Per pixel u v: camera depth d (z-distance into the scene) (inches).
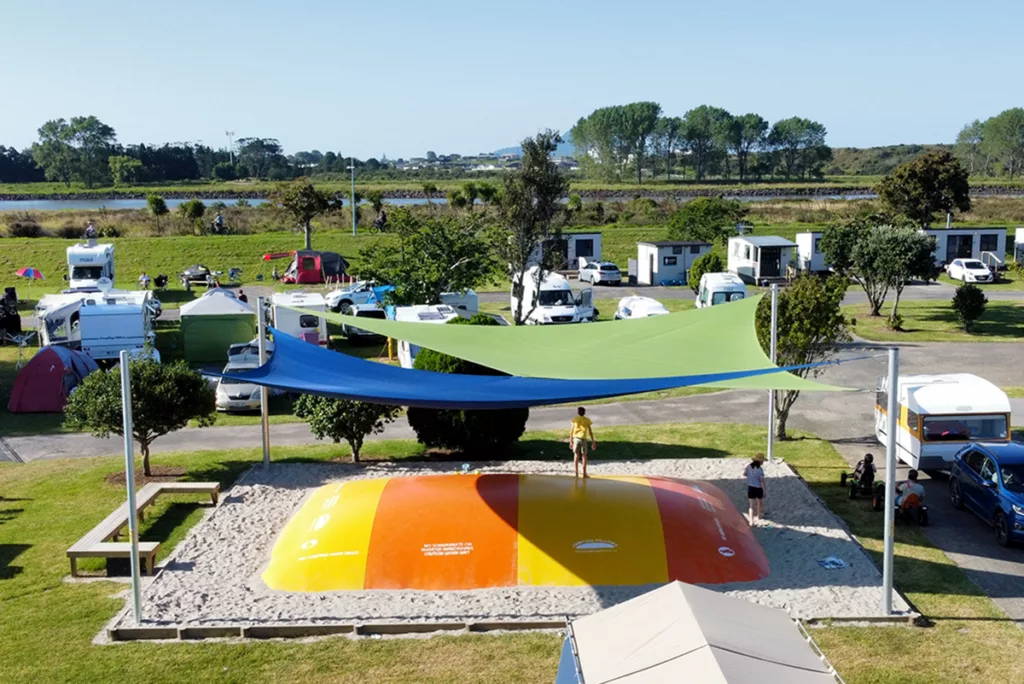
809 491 622.2
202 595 461.7
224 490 639.8
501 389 504.1
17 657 402.9
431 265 1250.6
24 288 1884.8
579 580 468.1
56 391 904.9
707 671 258.2
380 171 7721.5
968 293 1307.8
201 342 1152.8
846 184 5723.4
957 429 661.9
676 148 6599.4
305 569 475.8
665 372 502.6
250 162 7455.7
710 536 495.2
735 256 1951.3
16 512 598.5
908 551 531.8
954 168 2181.3
